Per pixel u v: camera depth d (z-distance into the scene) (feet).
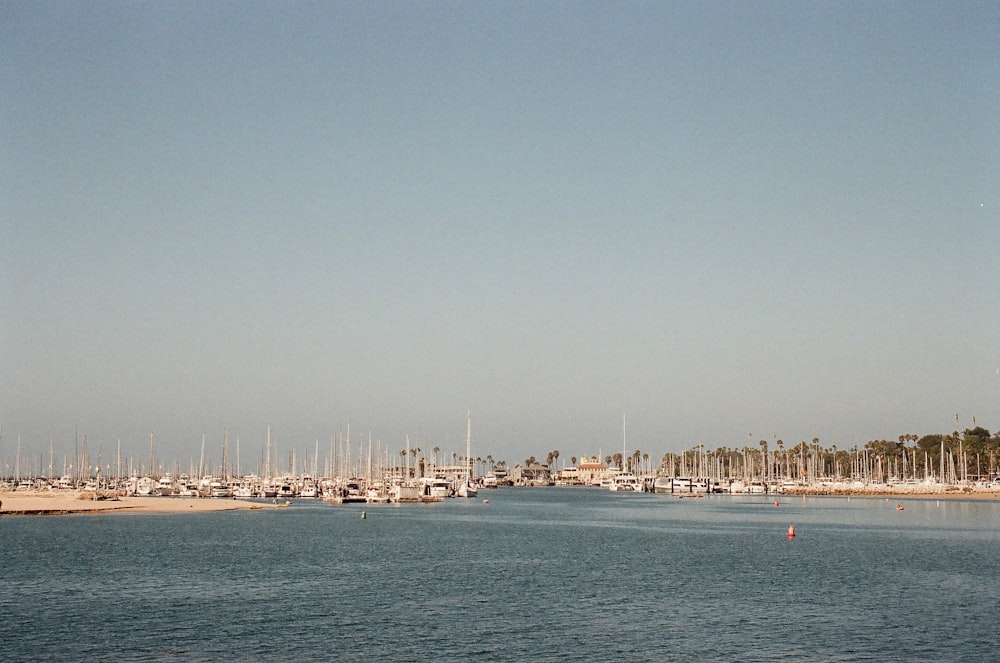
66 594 268.21
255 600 260.83
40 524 524.52
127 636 213.46
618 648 206.59
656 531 531.09
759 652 203.62
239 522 562.25
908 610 251.39
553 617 239.91
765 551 409.49
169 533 472.03
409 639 213.25
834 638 216.95
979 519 638.94
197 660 193.77
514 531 522.47
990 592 282.56
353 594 272.92
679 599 268.41
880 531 532.32
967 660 197.67
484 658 197.26
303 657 196.85
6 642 207.31
